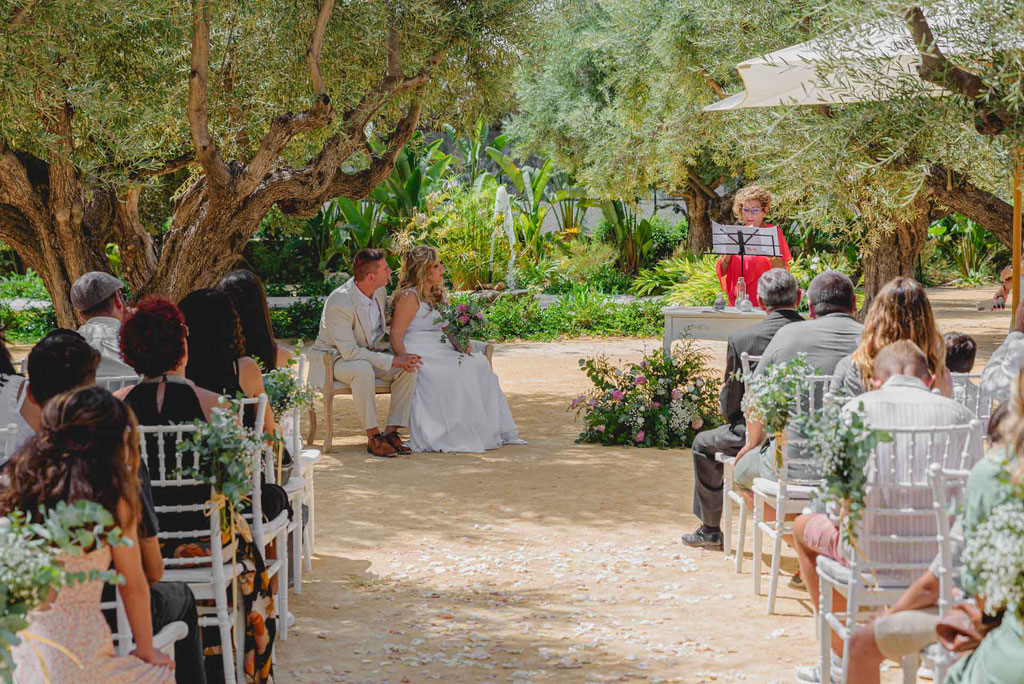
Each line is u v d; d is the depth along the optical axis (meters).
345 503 6.57
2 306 17.62
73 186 8.17
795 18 6.44
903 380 3.64
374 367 8.10
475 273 19.56
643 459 7.80
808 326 4.85
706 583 5.03
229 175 8.41
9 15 6.48
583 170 20.94
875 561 3.41
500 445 8.31
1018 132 5.29
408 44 9.40
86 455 2.58
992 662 2.35
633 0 13.31
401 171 21.72
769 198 8.68
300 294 20.38
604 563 5.35
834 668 3.76
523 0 9.35
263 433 3.80
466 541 5.75
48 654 2.57
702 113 13.30
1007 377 4.63
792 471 4.70
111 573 2.36
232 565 3.52
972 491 2.55
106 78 7.62
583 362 8.68
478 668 3.94
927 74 5.53
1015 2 5.23
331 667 3.96
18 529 2.25
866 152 6.16
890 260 12.71
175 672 3.18
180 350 3.68
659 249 27.45
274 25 9.20
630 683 3.79
